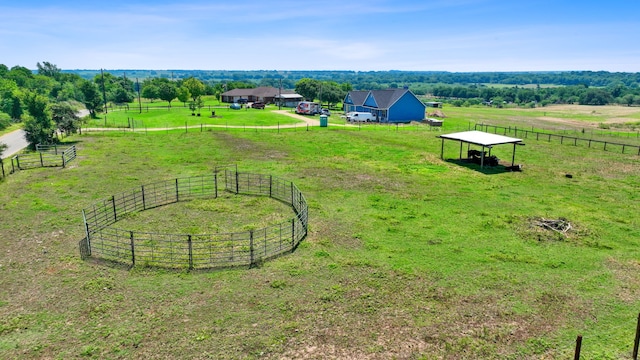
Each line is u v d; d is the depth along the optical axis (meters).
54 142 41.59
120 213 21.83
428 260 16.88
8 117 61.88
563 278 15.52
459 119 78.19
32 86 121.75
